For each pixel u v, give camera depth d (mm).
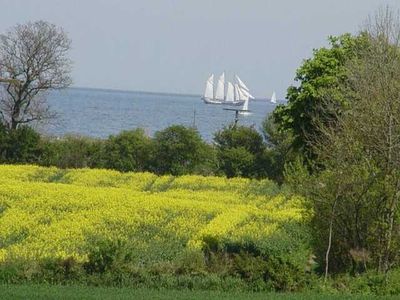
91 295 59188
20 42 190875
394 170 71500
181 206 113062
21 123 196375
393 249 72188
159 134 176750
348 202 72875
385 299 63688
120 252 68312
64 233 89938
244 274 68438
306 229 95188
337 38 122750
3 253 77375
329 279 70438
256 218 110625
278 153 173500
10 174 154250
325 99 106812
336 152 73000
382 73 78750
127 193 124938
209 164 176750
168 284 67062
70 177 155875
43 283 66062
